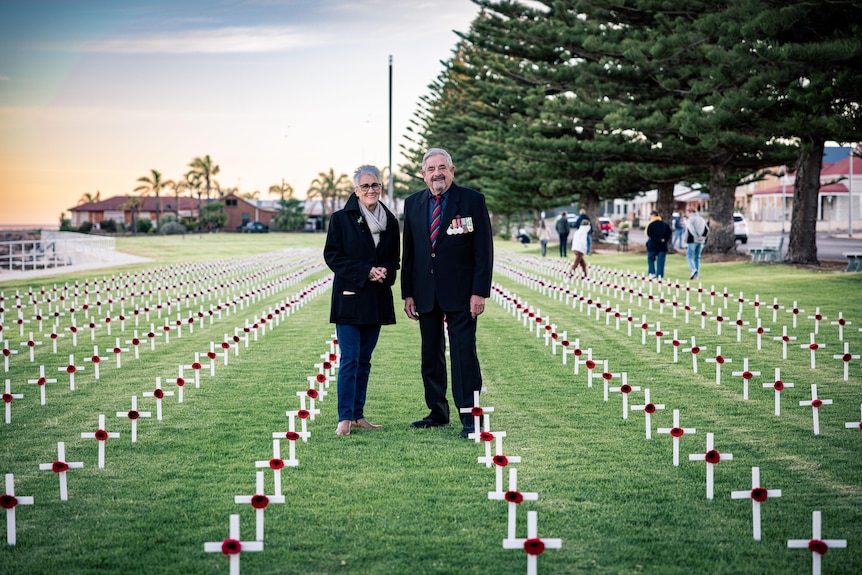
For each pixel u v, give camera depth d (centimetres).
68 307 1894
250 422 746
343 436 696
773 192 7206
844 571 420
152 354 1167
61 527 489
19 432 712
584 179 4038
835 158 7444
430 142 6247
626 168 3497
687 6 2883
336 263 704
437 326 722
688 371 996
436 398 731
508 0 3906
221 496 541
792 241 2653
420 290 714
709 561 434
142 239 7975
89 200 12412
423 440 682
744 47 2325
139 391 892
